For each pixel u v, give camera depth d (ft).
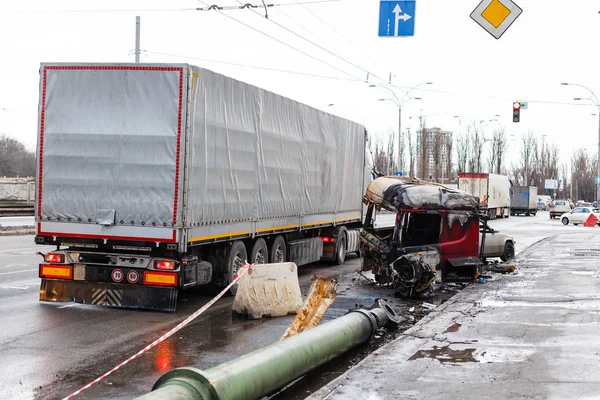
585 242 99.50
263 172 47.19
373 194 51.44
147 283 37.96
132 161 37.70
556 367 25.77
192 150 37.86
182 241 37.47
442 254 50.14
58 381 24.50
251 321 36.96
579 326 34.19
